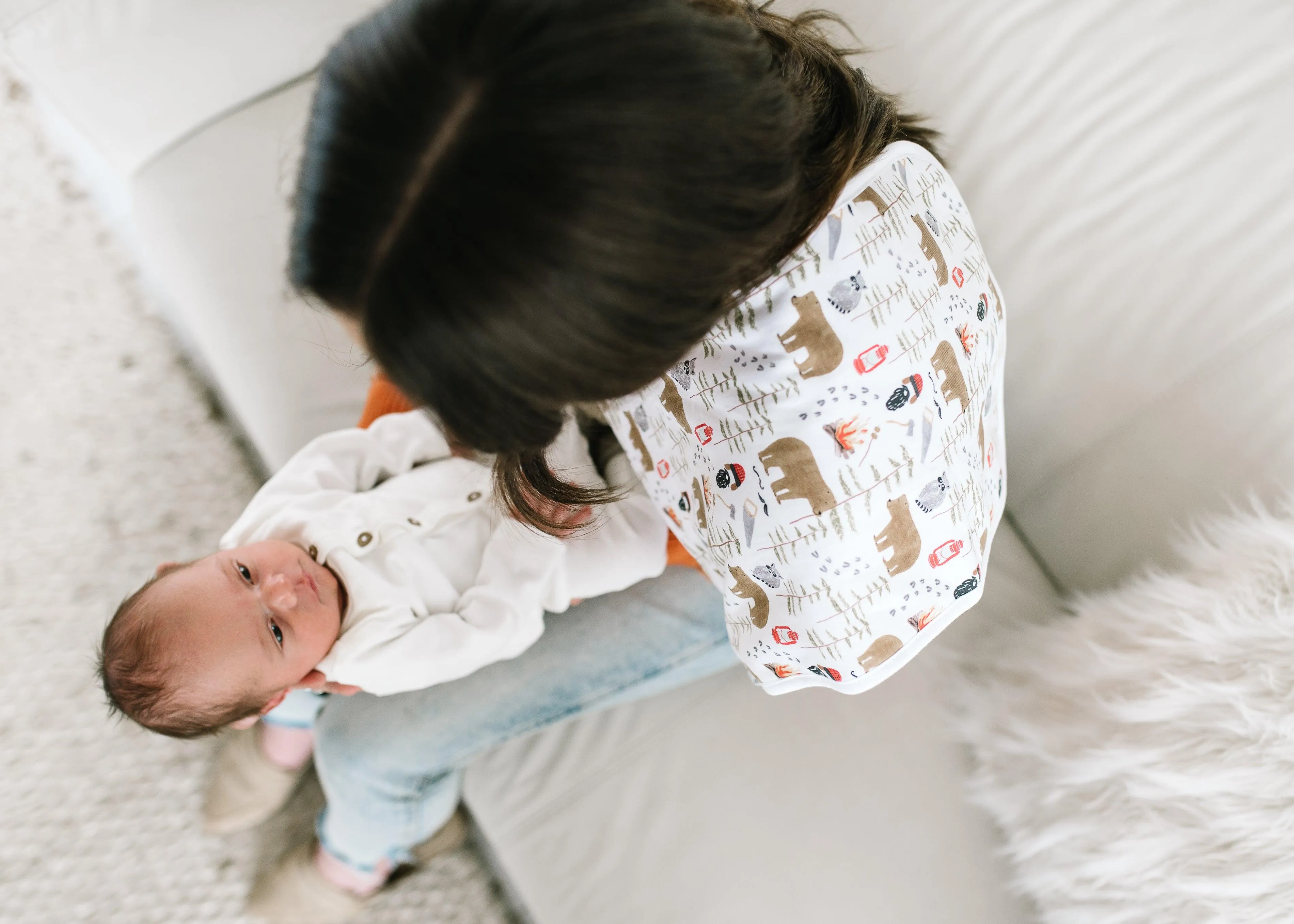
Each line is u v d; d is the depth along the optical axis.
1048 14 0.72
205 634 0.73
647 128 0.31
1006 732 0.73
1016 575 0.81
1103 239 0.69
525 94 0.31
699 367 0.53
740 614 0.61
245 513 0.82
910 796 0.76
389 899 1.08
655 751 0.82
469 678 0.78
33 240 1.29
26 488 1.20
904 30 0.77
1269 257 0.63
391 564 0.79
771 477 0.53
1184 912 0.60
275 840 1.11
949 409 0.53
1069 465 0.75
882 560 0.54
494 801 0.84
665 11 0.33
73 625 1.16
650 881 0.77
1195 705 0.62
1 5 0.84
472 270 0.32
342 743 0.79
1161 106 0.67
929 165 0.55
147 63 0.90
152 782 1.11
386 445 0.84
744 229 0.36
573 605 0.80
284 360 0.91
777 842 0.76
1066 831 0.67
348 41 0.35
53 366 1.25
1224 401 0.65
